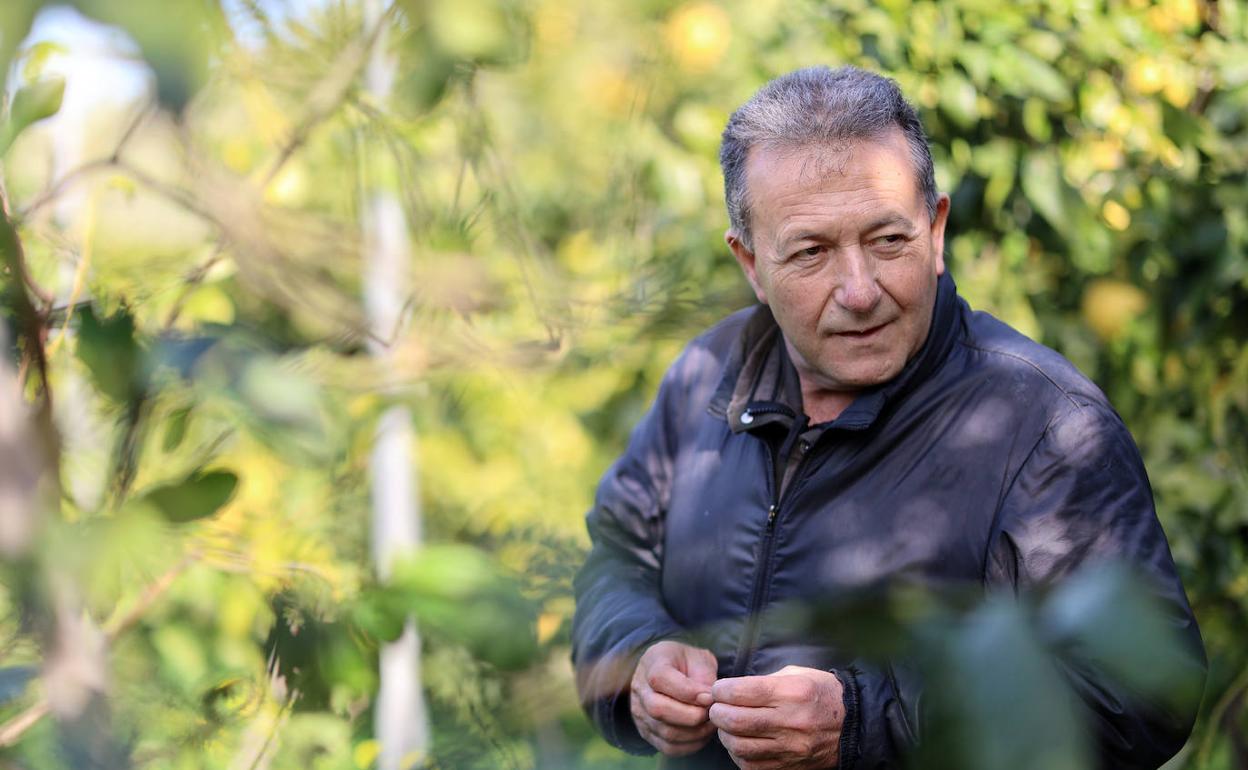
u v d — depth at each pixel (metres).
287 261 0.81
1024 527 1.25
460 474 2.88
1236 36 2.36
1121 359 2.40
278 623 0.85
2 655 0.71
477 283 0.93
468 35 0.61
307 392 0.58
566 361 1.22
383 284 0.93
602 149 3.10
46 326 0.74
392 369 1.01
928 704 0.33
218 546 0.88
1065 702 0.30
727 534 1.44
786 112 1.33
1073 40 2.32
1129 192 2.35
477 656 0.63
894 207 1.29
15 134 0.69
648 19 2.63
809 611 0.35
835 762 1.15
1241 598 2.36
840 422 1.34
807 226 1.30
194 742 0.92
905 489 1.32
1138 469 1.28
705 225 2.57
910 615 0.34
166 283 0.99
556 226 3.24
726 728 1.16
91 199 0.94
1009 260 2.38
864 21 2.36
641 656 1.36
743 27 2.57
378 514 2.07
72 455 0.80
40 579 0.56
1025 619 0.32
